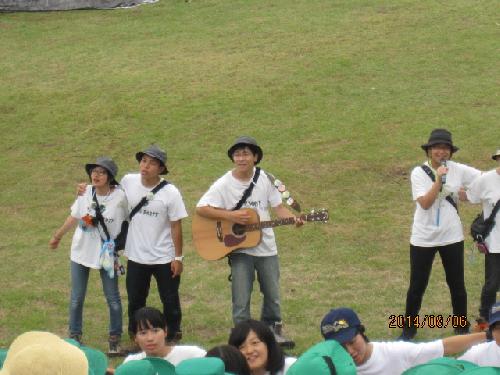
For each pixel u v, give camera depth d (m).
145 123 38.44
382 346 13.93
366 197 30.80
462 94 38.72
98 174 20.23
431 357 13.94
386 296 23.20
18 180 34.38
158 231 20.48
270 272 20.03
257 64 43.59
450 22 47.09
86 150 36.66
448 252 20.00
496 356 14.00
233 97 40.12
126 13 54.47
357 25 47.84
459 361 11.96
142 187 20.48
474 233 20.34
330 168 33.25
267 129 37.03
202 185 32.66
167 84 42.06
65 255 27.59
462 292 20.25
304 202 30.72
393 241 27.20
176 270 20.52
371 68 42.06
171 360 15.23
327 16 49.91
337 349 11.55
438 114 36.97
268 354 13.70
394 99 38.81
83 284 20.66
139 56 46.22
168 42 48.19
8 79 44.56
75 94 41.75
